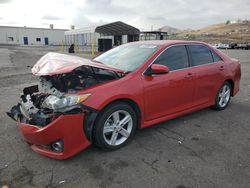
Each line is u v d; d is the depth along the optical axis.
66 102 3.10
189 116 5.11
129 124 3.74
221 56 5.37
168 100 4.18
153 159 3.38
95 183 2.85
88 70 3.54
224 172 3.07
